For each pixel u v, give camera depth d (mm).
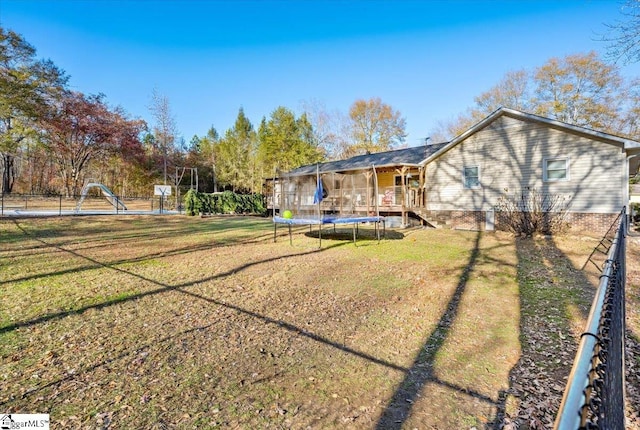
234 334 3744
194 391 2652
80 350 3293
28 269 6543
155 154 34250
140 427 2225
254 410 2426
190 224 16062
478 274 6473
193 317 4215
